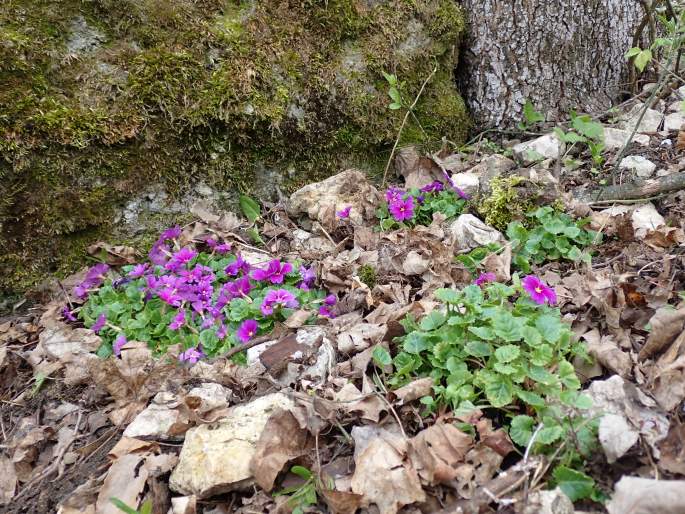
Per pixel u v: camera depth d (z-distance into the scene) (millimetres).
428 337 354
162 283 449
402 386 337
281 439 313
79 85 477
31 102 453
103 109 481
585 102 653
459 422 305
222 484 302
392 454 292
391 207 527
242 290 449
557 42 625
